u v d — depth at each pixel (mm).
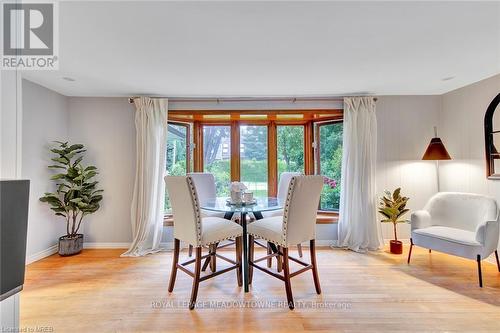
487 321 1705
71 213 3189
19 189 882
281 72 2475
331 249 3193
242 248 2355
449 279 2318
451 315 1776
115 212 3279
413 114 3328
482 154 2752
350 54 2090
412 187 3320
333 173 3578
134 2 1393
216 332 1618
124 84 2809
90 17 1534
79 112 3258
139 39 1815
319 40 1850
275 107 3381
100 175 3266
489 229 2199
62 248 2932
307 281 2311
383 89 3059
